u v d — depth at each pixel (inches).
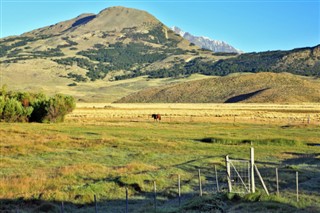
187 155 1844.2
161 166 1587.1
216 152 1939.0
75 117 4170.8
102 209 1007.6
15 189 1155.9
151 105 7470.5
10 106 3447.3
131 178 1251.8
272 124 3398.1
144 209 983.6
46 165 1590.8
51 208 983.0
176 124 3380.9
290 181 1256.2
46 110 3489.2
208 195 1021.2
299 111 5260.8
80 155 1820.9
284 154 1886.1
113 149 2001.7
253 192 1000.2
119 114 4603.8
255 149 2028.8
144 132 2726.4
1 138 2256.4
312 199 1014.4
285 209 880.3
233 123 3491.6
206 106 6924.2
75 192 1111.6
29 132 2571.4
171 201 1091.9
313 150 2012.8
